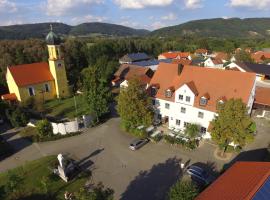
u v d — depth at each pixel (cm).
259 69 8856
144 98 4612
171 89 4794
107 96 5403
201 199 2334
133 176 3578
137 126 4788
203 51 16862
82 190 2317
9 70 6344
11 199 3164
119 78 8525
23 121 5222
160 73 5212
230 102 3550
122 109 4550
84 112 5866
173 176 3541
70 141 4638
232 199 2073
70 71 9400
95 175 3625
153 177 3538
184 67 4966
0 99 6334
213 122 3828
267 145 4269
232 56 12888
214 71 4622
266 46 18800
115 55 15025
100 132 4941
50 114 5872
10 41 11525
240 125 3506
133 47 16688
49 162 3953
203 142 4422
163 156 4044
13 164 3959
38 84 6625
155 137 4488
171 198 2616
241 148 4166
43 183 3291
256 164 2614
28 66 6688
